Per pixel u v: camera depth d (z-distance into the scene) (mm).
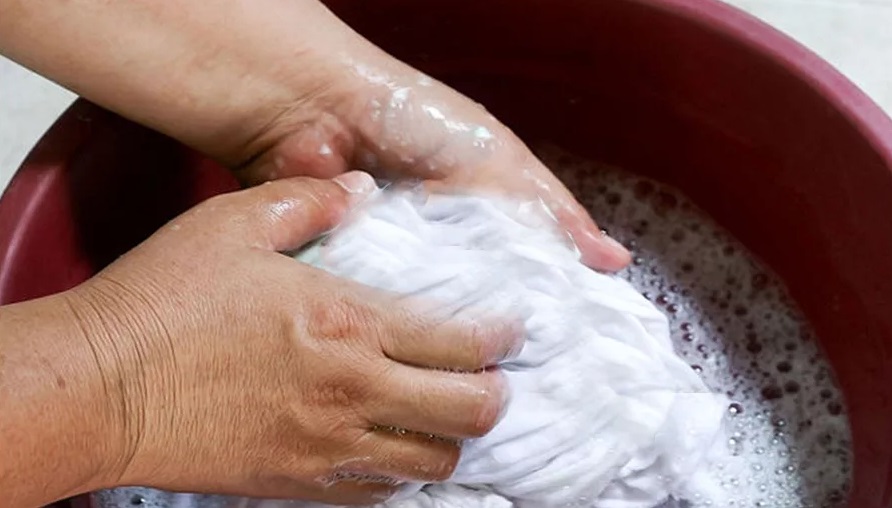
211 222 468
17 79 766
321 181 513
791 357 592
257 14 508
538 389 494
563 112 632
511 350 479
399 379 443
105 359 413
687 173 626
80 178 527
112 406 413
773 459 567
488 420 457
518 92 630
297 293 446
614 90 606
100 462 414
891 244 505
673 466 515
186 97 515
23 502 395
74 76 498
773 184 582
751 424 581
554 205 546
